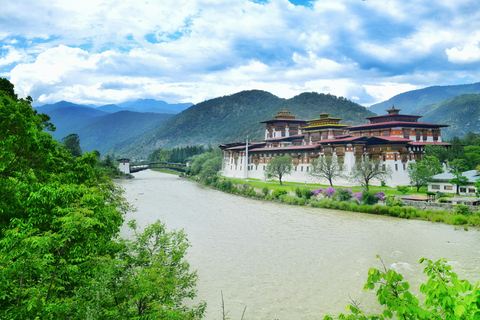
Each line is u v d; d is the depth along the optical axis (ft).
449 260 154.30
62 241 59.21
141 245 79.66
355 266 148.97
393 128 432.25
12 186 77.82
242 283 132.26
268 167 428.15
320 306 114.73
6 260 54.44
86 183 132.36
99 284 57.82
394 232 206.28
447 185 295.48
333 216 260.21
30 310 49.83
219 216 257.75
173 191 423.23
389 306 33.27
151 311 57.82
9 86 153.89
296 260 156.87
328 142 386.52
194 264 151.74
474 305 28.48
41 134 92.32
